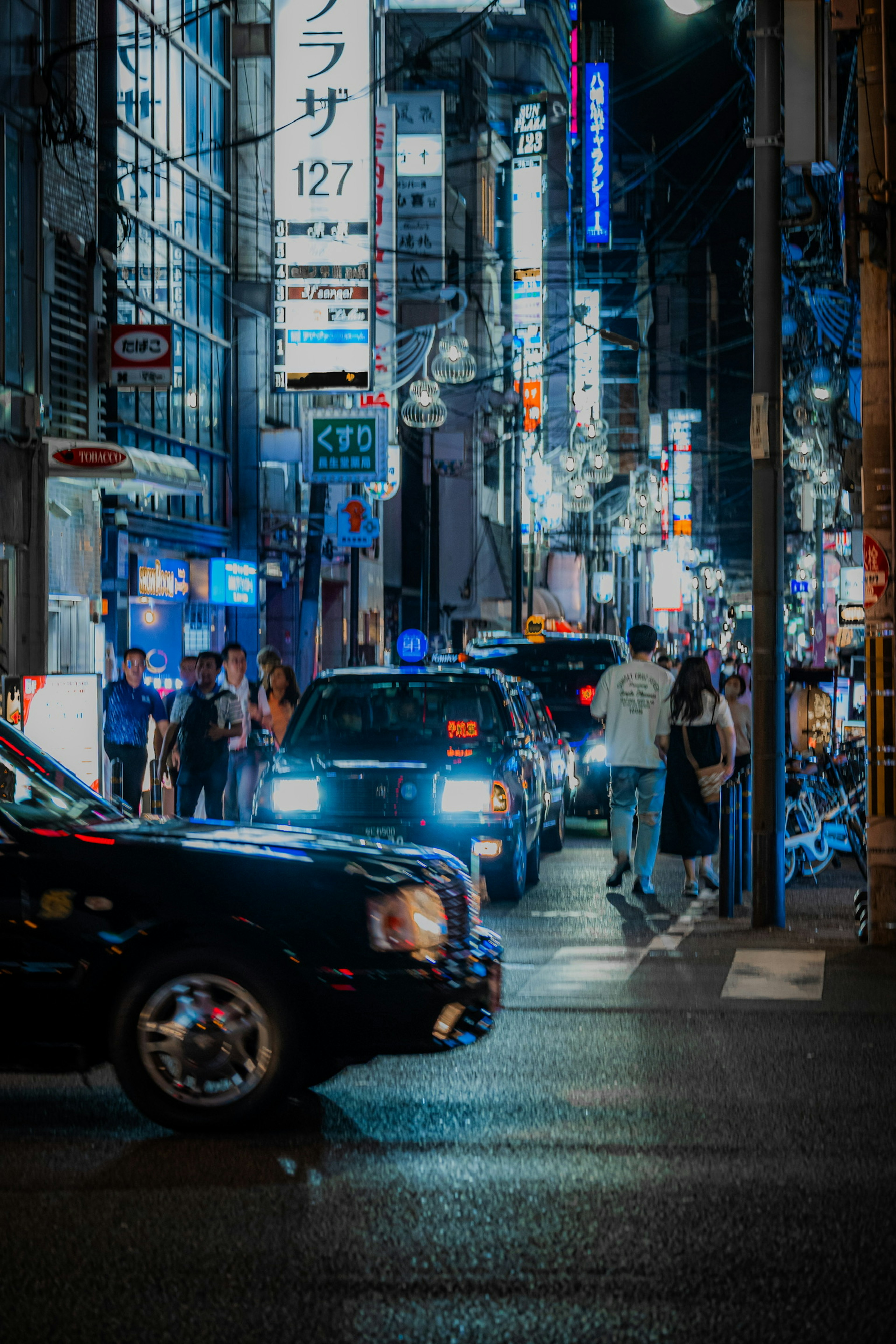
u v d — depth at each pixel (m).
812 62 17.67
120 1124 9.91
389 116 48.28
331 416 41.19
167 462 29.33
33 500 26.97
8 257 27.05
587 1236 7.64
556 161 103.31
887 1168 8.80
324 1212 8.03
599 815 33.44
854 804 23.33
